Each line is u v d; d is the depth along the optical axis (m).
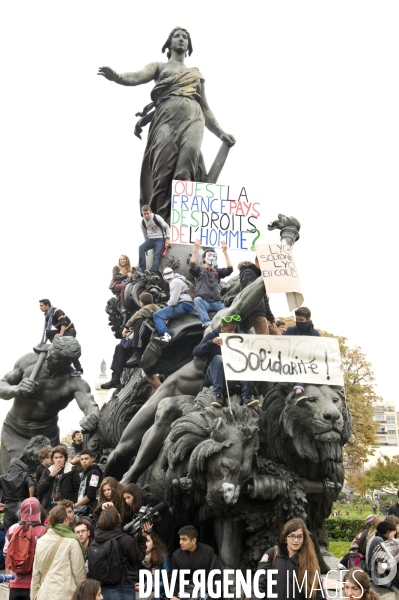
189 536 7.30
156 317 11.34
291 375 8.75
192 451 8.45
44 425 14.27
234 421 8.43
